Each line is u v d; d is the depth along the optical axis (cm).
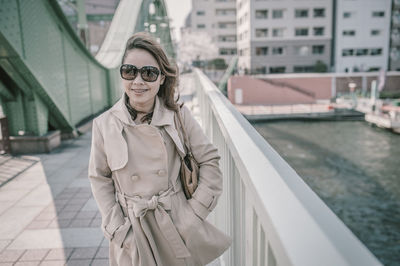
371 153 3114
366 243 1838
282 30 5562
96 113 1120
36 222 350
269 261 88
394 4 5488
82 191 444
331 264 48
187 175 141
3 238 315
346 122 3941
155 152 135
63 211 377
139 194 137
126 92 140
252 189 90
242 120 179
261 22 5538
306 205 68
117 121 138
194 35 7025
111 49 1549
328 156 3053
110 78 1262
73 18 3394
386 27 5531
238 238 166
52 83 732
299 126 3838
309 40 5578
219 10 7112
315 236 55
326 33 5569
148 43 137
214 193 141
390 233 1920
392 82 4753
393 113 3741
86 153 672
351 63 5609
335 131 3684
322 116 3925
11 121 686
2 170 557
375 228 1978
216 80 5625
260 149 119
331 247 52
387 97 4653
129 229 135
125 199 139
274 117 3856
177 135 141
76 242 304
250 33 5559
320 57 5619
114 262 151
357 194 2402
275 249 63
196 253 142
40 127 692
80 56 944
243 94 4441
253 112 3928
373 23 5525
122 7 1875
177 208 140
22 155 661
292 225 61
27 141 670
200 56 7069
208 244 144
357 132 3641
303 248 53
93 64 1087
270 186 82
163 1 2970
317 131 3688
